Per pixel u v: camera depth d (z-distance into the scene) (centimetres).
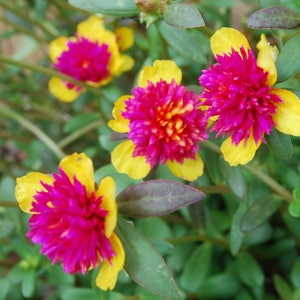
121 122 16
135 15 17
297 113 14
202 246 22
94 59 21
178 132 15
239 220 19
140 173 16
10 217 23
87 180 15
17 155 34
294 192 17
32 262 22
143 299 21
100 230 14
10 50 37
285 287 21
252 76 14
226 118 14
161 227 22
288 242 23
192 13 16
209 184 19
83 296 21
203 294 22
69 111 32
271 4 16
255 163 18
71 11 28
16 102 29
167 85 16
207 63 18
